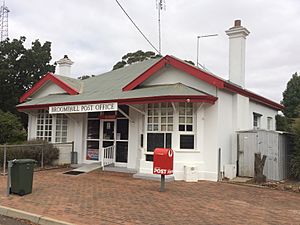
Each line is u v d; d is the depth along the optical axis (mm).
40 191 9812
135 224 6570
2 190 9945
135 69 19312
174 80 13852
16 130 21781
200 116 12820
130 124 14711
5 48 28844
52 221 6742
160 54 20469
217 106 12680
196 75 12852
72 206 7973
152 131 13242
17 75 29344
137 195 9430
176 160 12594
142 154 13305
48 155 15555
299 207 8445
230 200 9078
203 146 12812
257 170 12297
